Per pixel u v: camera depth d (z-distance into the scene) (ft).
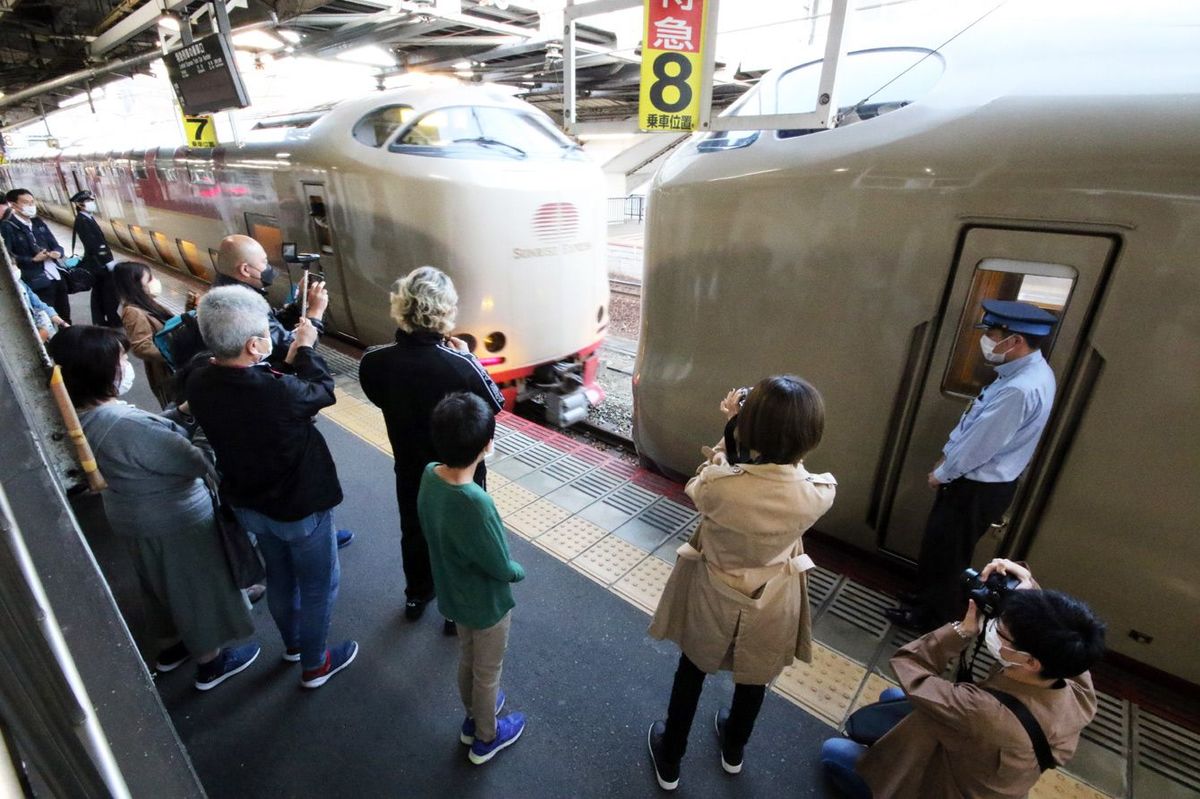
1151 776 6.48
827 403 9.20
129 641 1.96
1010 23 7.96
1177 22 6.79
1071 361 7.00
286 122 20.81
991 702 3.97
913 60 8.63
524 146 15.98
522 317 15.70
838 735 6.81
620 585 9.02
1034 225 6.82
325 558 6.72
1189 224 5.96
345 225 15.80
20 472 1.66
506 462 12.65
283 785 6.17
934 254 7.61
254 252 8.21
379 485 11.43
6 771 1.69
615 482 11.87
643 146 65.87
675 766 6.05
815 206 8.45
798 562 5.19
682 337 10.81
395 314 6.86
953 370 8.00
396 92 15.75
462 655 6.06
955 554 7.44
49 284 19.13
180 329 8.43
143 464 5.76
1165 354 6.35
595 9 8.71
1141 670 7.64
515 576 5.50
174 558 6.27
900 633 8.27
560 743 6.67
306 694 7.17
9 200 18.19
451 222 14.23
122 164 29.78
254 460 5.83
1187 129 6.02
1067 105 6.74
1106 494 7.13
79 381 5.58
